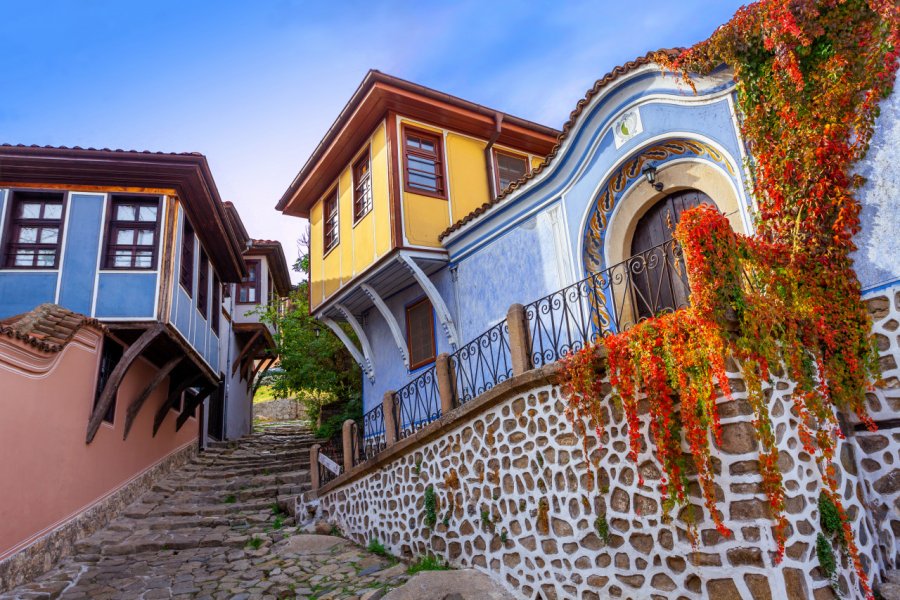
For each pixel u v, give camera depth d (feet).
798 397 13.48
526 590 16.75
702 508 12.94
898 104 15.40
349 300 38.11
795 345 13.96
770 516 12.01
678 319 13.65
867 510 14.52
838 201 15.93
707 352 12.91
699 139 20.18
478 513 18.97
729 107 19.43
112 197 31.24
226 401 57.36
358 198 37.19
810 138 16.55
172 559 25.11
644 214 23.29
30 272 29.25
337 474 29.58
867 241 15.51
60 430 25.20
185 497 34.73
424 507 21.57
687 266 13.35
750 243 15.20
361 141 36.73
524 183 27.40
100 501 29.19
